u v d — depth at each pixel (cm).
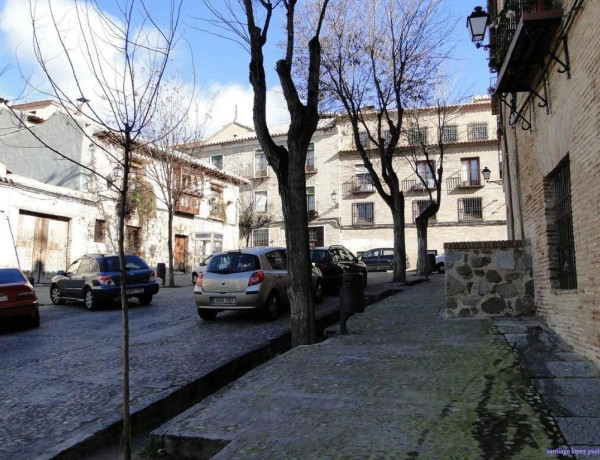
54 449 400
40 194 2045
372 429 354
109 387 571
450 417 369
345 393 444
